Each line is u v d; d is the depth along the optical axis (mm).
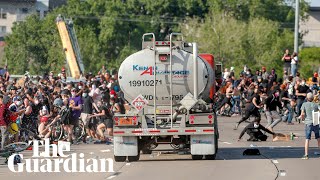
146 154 49344
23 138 54906
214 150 44938
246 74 92875
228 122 81062
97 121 59312
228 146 55469
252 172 39438
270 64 188750
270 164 43281
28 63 178375
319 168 41312
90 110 59031
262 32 191250
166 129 44562
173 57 44844
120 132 44812
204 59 46250
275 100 62375
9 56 183375
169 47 44906
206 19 194250
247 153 48750
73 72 111812
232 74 92250
